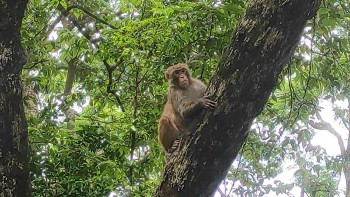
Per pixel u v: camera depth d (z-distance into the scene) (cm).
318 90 902
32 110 991
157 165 898
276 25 480
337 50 824
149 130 902
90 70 1094
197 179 491
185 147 496
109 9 1111
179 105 682
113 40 882
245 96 484
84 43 1001
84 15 1177
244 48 485
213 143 487
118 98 1008
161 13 804
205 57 822
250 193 940
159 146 894
